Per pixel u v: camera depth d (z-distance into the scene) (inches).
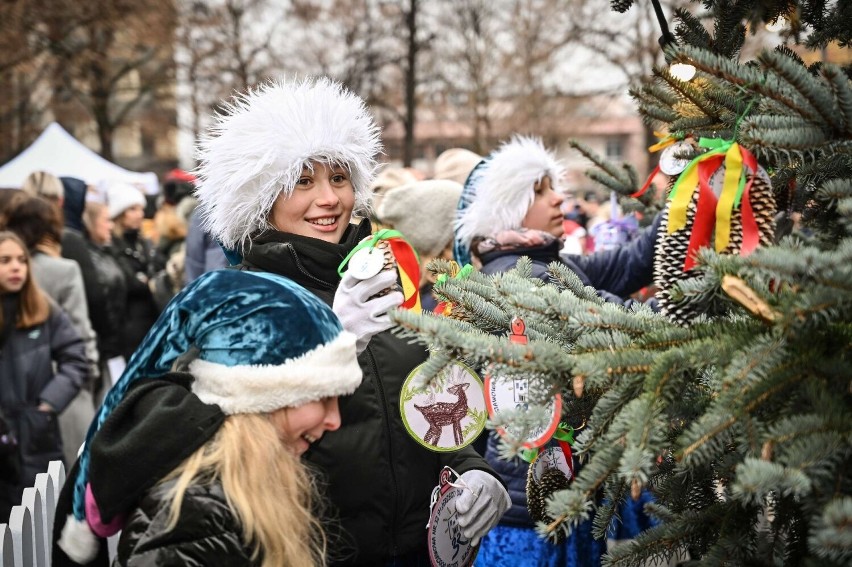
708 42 84.4
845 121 58.4
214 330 66.9
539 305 64.7
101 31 818.8
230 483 63.2
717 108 73.8
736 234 67.9
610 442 56.4
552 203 134.3
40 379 172.1
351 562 79.0
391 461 80.4
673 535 64.9
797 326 52.7
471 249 139.4
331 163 86.0
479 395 79.4
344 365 68.1
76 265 200.2
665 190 89.9
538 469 84.7
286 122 83.4
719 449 54.6
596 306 65.6
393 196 158.9
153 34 822.5
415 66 765.9
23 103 868.6
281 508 63.9
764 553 64.2
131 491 63.9
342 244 87.4
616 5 89.4
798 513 63.4
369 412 80.0
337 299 79.0
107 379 228.8
